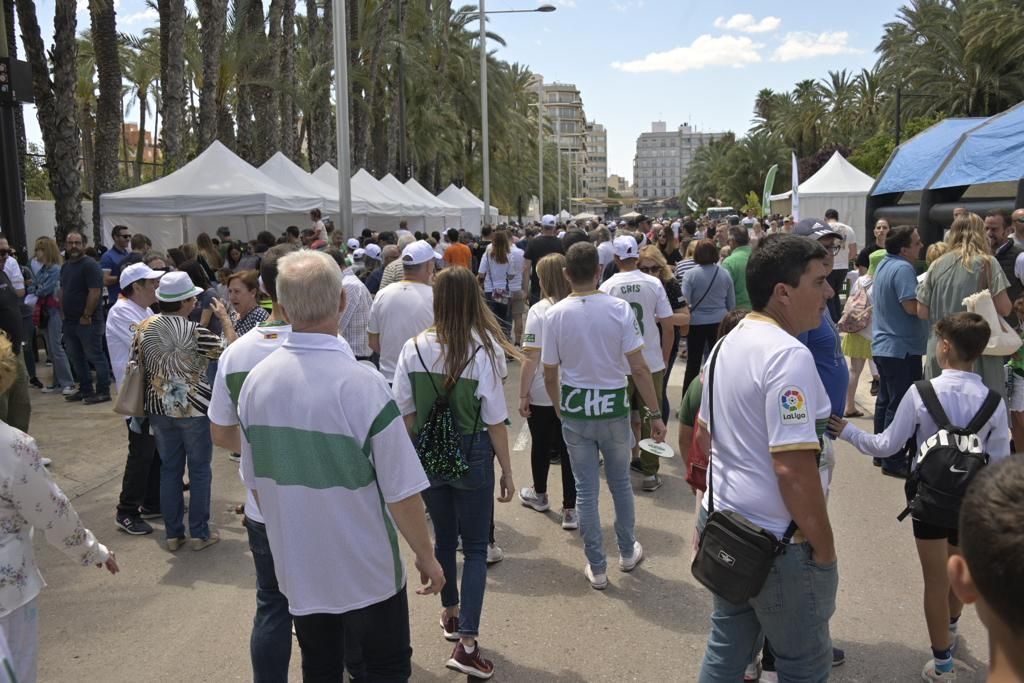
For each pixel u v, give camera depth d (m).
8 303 5.75
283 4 26.19
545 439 5.54
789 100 71.38
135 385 4.88
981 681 3.42
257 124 26.03
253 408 2.51
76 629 4.04
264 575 2.97
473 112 42.12
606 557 4.73
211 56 20.23
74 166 14.98
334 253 8.83
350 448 2.43
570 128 162.38
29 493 2.55
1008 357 5.21
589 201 120.69
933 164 12.52
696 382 3.39
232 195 14.07
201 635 3.97
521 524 5.45
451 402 3.57
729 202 79.25
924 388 3.33
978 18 30.45
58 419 8.27
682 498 5.90
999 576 1.06
